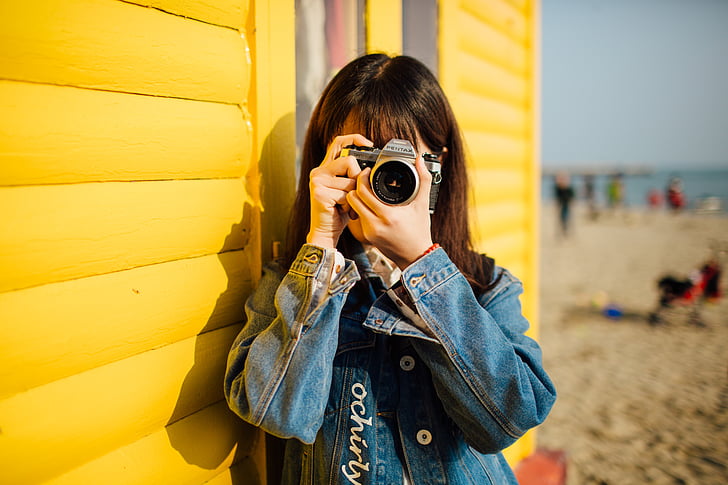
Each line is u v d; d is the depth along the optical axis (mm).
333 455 1028
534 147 2965
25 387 858
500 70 2604
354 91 1110
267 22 1257
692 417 4340
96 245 941
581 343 6301
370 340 1082
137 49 989
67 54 884
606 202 30406
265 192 1290
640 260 11977
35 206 862
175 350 1103
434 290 968
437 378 975
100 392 958
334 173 993
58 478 910
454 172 1229
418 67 1174
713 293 7906
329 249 980
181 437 1117
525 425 961
